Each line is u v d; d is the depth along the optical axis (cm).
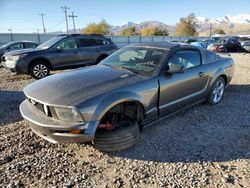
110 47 1135
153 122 432
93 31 7375
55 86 373
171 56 448
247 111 556
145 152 378
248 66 1223
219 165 347
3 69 1297
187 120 498
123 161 357
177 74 450
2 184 307
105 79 391
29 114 364
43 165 346
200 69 511
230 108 572
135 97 377
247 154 376
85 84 374
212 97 572
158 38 5394
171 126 469
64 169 338
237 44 2467
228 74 604
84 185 308
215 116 521
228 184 309
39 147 393
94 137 346
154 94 409
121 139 364
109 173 331
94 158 364
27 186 305
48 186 305
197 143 408
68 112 329
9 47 1590
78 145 397
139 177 321
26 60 935
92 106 333
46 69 983
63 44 1012
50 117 343
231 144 406
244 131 455
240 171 335
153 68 426
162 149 388
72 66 1032
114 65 465
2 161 354
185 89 472
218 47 2400
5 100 659
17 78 1013
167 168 340
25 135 429
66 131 330
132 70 433
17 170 334
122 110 379
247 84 808
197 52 521
